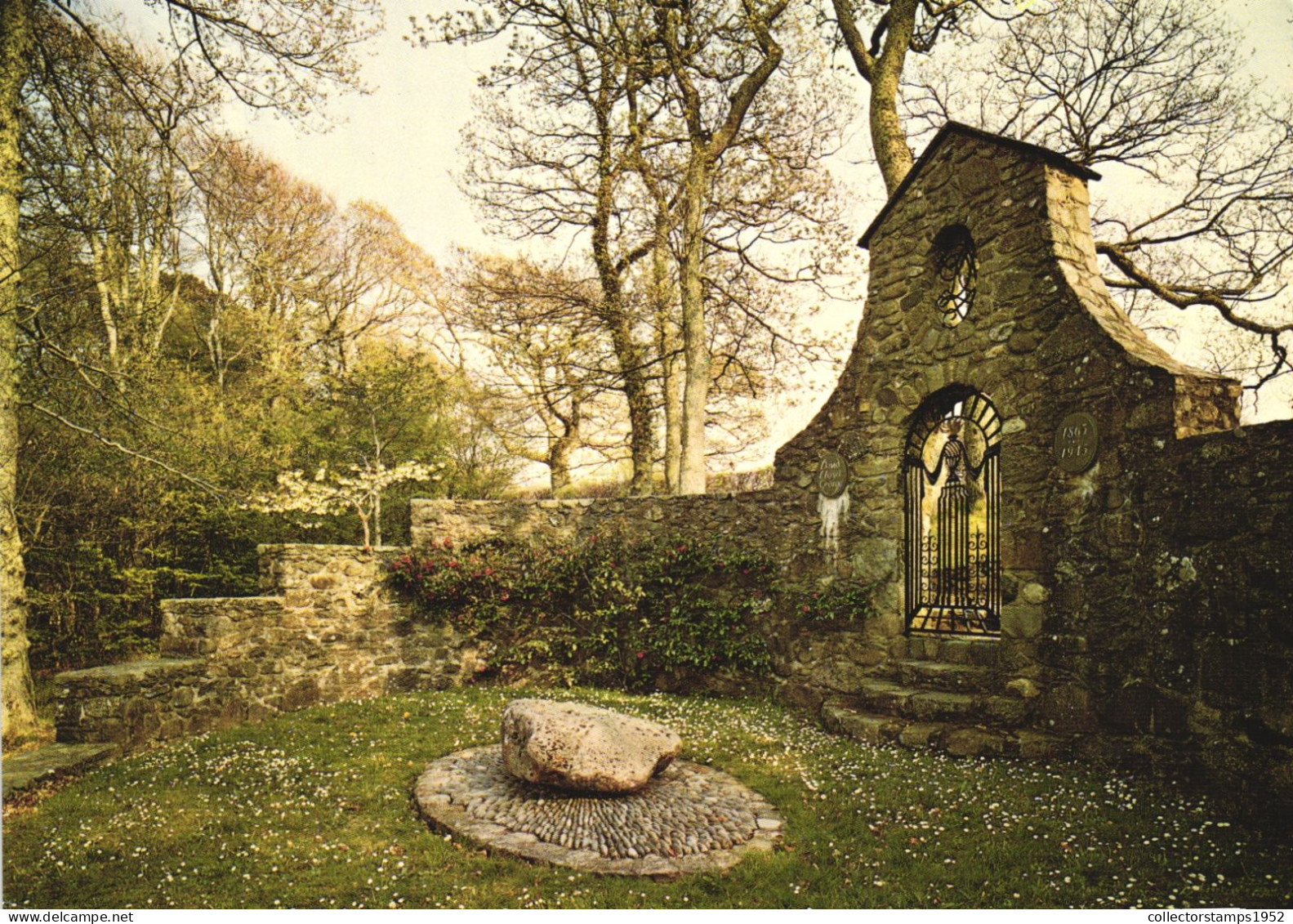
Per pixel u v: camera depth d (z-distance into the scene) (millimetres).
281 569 8602
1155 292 12461
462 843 4730
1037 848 4473
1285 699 4574
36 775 5820
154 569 10609
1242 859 4176
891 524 8188
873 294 8695
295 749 6738
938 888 4082
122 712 6918
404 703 8422
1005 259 7246
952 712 6867
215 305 19562
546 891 4121
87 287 9805
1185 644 5305
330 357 21141
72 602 10250
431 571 9781
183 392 12352
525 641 10070
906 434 8211
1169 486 5539
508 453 18297
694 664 9414
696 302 13133
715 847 4660
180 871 4402
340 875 4344
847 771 6062
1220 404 5809
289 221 20578
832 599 8500
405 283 22938
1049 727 6324
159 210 10266
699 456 12883
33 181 9359
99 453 10398
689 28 12852
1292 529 4613
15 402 8188
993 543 7281
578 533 10562
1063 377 6586
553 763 5266
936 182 8070
